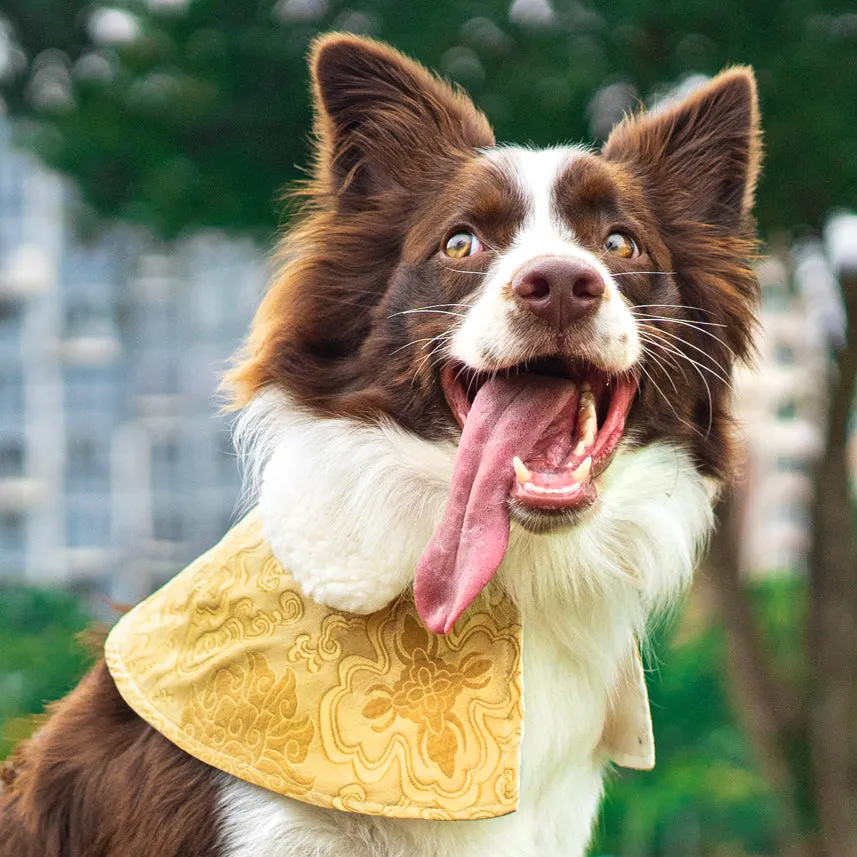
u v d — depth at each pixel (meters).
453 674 3.26
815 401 11.03
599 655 3.58
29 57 10.30
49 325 27.33
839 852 10.62
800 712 10.74
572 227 3.69
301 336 3.78
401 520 3.49
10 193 27.03
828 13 8.45
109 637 3.50
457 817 3.12
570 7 8.83
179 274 26.95
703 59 8.68
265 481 3.53
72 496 27.69
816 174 8.66
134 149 9.61
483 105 8.66
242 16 8.93
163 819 3.26
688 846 12.32
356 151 4.02
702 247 4.11
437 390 3.55
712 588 10.49
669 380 3.77
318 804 3.15
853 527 10.84
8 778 3.76
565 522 3.22
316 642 3.26
